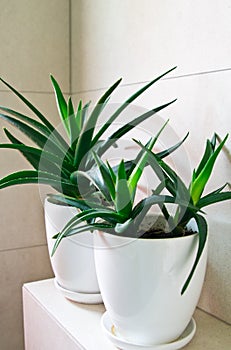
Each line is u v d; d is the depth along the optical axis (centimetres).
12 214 92
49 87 92
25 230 94
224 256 59
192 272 47
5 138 89
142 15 69
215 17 56
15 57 88
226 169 56
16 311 95
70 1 91
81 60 89
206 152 54
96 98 84
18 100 89
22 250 94
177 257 48
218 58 56
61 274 67
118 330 53
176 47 63
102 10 79
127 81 74
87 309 66
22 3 87
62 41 92
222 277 59
